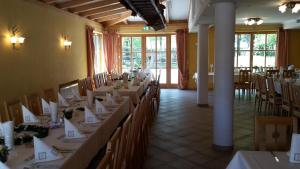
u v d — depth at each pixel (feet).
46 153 6.94
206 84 26.43
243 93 32.45
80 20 29.07
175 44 40.52
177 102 28.99
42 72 20.56
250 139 16.44
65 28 24.94
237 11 21.86
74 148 7.85
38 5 19.81
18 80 17.34
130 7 16.67
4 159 6.65
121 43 40.81
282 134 8.77
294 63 38.34
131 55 41.19
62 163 6.82
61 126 10.00
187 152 14.38
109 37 38.70
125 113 15.55
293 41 37.99
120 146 7.44
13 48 16.80
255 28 38.11
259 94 24.14
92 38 31.91
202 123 20.17
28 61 18.53
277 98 21.16
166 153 14.23
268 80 22.04
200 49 26.18
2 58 15.71
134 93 20.25
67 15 25.32
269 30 38.09
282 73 28.68
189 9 33.73
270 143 8.80
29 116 10.63
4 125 7.68
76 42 27.86
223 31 14.19
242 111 24.30
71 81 26.05
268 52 39.24
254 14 23.90
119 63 40.11
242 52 39.55
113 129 12.26
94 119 10.57
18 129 9.43
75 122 10.63
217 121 14.70
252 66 39.37
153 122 20.45
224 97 14.44
